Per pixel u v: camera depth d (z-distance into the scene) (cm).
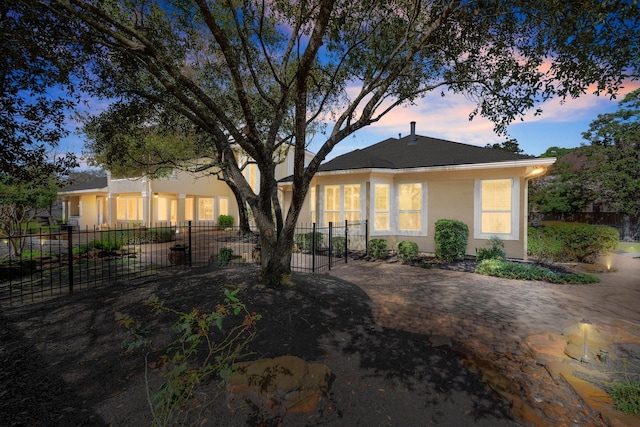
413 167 1129
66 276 766
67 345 372
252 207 575
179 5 581
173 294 517
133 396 281
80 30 456
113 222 2134
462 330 436
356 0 481
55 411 262
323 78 681
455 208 1087
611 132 1608
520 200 981
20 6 390
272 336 380
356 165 1196
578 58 416
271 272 538
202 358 338
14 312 468
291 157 2202
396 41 573
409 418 255
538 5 413
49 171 534
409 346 384
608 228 980
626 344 391
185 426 244
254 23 691
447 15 436
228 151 626
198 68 785
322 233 1265
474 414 260
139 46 413
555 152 2430
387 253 1109
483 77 548
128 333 396
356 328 431
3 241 1360
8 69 407
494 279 749
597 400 274
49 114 490
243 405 267
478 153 1102
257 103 815
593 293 632
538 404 273
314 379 290
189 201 2339
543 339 406
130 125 716
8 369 321
